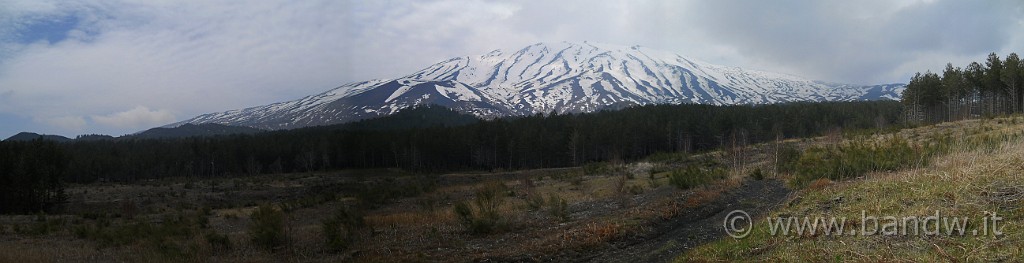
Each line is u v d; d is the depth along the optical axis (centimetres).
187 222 2005
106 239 1594
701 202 1614
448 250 1178
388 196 2627
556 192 2836
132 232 1667
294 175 5581
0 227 2125
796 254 838
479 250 1155
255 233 1348
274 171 6469
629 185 2722
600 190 2620
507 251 1123
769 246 923
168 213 3045
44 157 3925
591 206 1805
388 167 6141
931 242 789
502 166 6812
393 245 1256
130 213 2772
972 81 5672
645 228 1291
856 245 832
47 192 4016
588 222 1404
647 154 7125
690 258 952
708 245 1030
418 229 1466
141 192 4531
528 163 6738
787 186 1805
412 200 2561
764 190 1792
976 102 6353
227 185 4953
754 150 3800
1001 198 916
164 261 1220
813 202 1224
